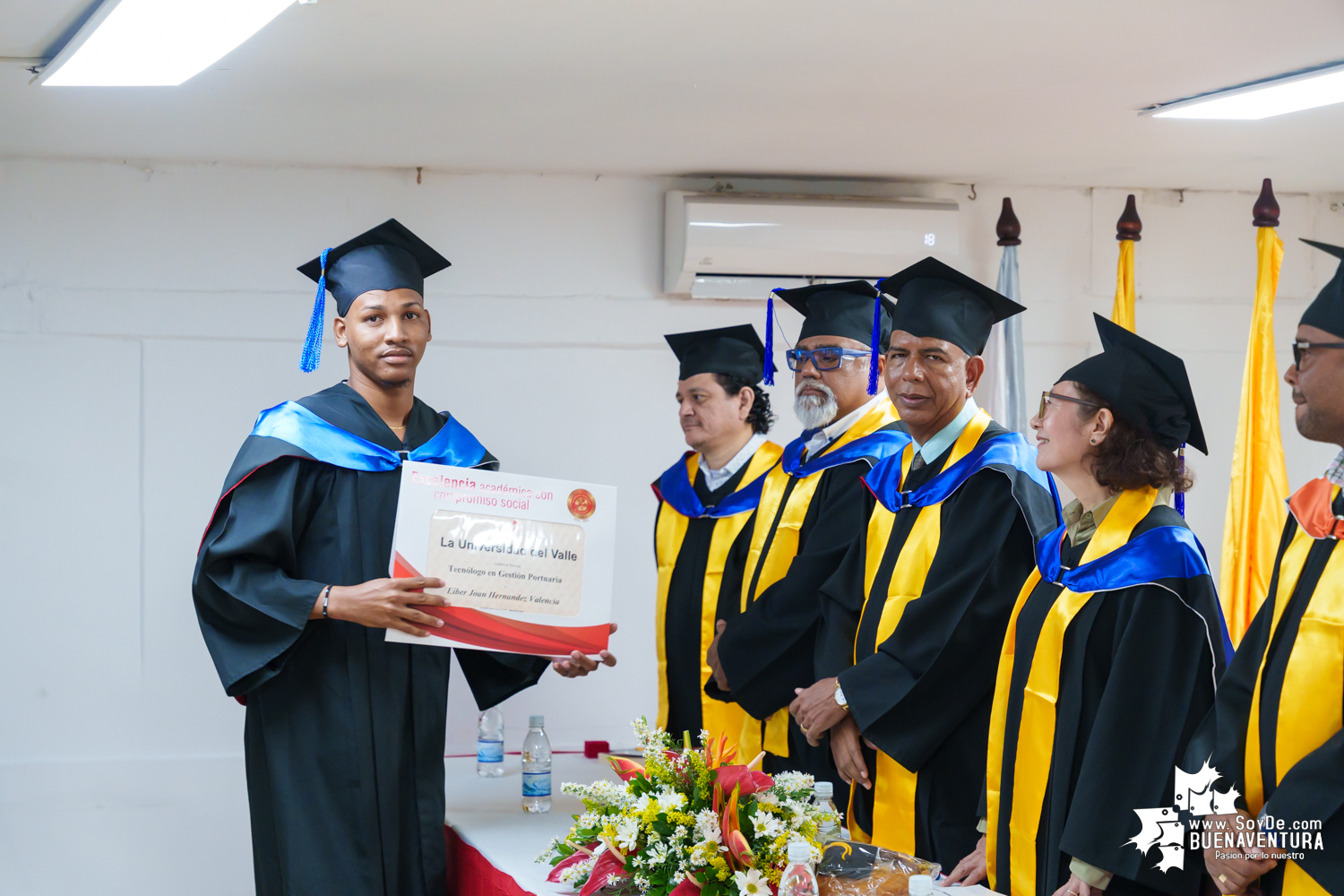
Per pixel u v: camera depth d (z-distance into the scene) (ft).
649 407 15.37
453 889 9.38
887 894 6.50
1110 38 10.29
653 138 13.58
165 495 14.20
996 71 11.22
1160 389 7.81
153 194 14.26
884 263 15.14
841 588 10.05
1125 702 7.47
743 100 12.14
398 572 8.46
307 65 10.97
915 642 9.02
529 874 7.82
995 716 8.46
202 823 14.06
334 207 14.70
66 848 13.75
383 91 11.74
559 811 10.02
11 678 13.80
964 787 9.09
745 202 14.85
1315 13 9.71
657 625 12.37
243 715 14.28
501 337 15.07
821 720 9.37
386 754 8.65
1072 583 8.02
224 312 14.40
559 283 15.21
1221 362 16.40
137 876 13.88
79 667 13.94
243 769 14.20
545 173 15.15
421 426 9.42
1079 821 7.38
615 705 15.14
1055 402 8.13
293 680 8.64
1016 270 15.20
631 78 11.39
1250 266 16.48
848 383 11.09
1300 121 12.90
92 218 14.14
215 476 14.33
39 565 13.91
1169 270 16.35
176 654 14.15
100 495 14.07
